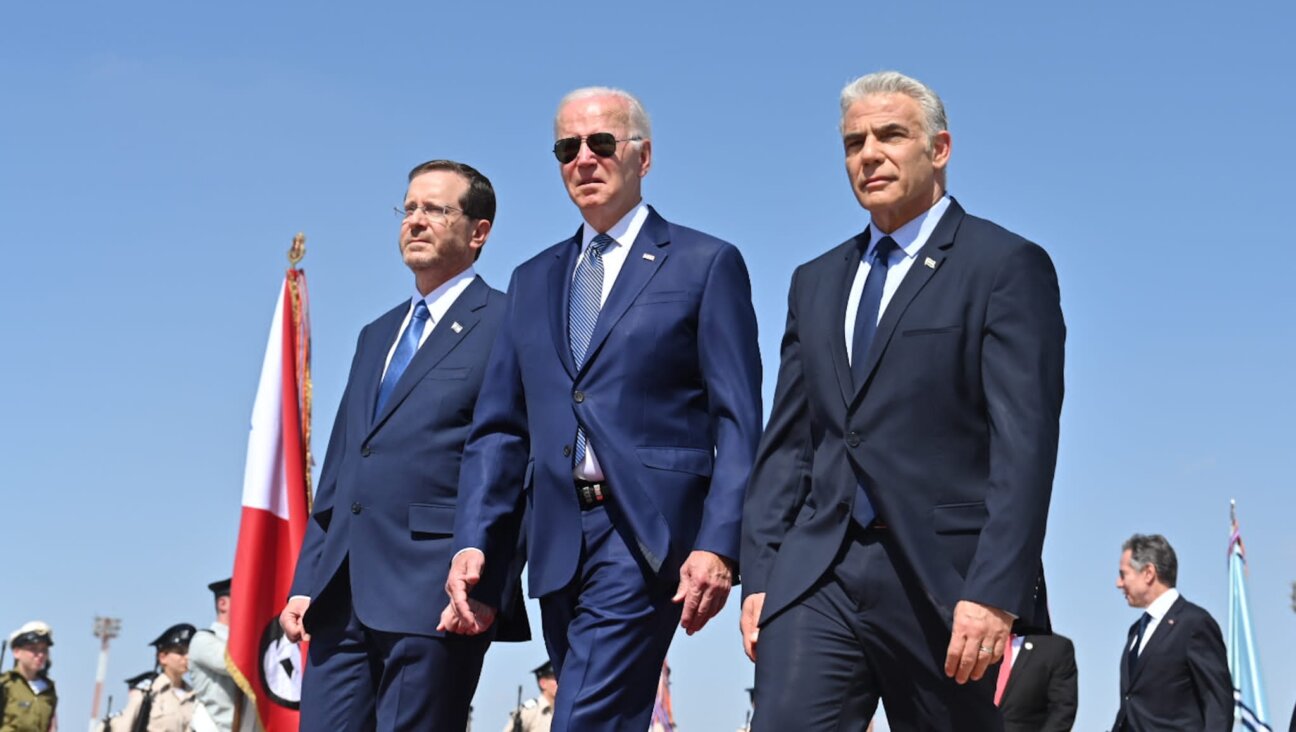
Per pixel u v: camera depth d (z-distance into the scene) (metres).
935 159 4.79
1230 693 10.65
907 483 4.52
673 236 5.94
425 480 6.43
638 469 5.58
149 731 14.34
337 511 6.64
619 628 5.48
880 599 4.52
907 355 4.59
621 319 5.75
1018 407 4.41
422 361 6.60
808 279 4.94
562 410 5.73
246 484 9.67
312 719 6.59
